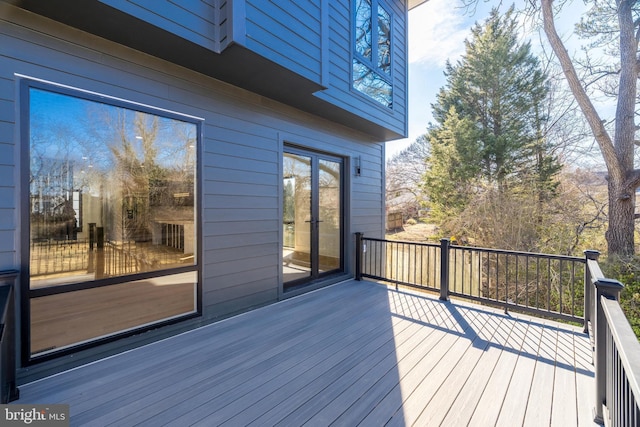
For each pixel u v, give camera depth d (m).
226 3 2.60
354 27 4.39
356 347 2.65
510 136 9.74
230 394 1.98
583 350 2.60
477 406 1.87
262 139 3.75
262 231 3.74
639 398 0.85
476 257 7.81
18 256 2.11
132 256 2.74
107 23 2.28
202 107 3.14
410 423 1.72
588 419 1.77
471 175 10.12
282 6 2.96
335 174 5.08
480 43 10.49
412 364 2.36
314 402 1.90
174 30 2.41
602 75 7.74
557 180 9.05
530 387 2.07
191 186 3.08
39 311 2.25
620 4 7.27
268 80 3.27
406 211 14.57
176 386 2.06
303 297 4.12
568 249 8.11
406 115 5.73
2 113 2.07
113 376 2.19
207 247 3.18
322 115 4.46
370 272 5.36
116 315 2.68
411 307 3.70
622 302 5.40
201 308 3.11
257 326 3.12
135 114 2.72
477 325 3.14
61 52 2.30
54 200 2.31
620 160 7.52
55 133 2.31
